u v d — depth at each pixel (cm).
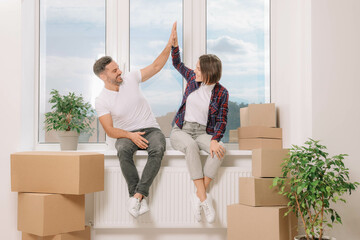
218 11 330
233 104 329
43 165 240
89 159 241
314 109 271
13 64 282
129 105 284
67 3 324
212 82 277
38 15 319
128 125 286
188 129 286
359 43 275
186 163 278
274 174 255
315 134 270
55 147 316
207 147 277
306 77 277
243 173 289
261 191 250
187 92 290
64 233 244
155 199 284
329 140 271
